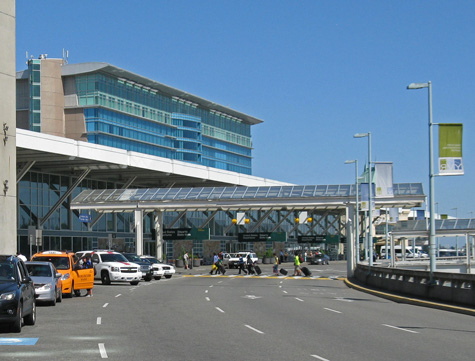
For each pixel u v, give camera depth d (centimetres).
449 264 7494
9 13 4053
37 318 2181
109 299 3161
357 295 3600
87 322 2045
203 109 13012
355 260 5819
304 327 1902
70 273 3238
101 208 7150
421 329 1886
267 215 8050
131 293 3650
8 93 4028
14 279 1791
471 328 1931
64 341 1570
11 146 4047
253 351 1397
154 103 11481
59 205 7212
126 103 10794
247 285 4597
